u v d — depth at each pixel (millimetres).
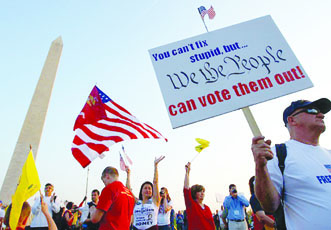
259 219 4035
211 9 3605
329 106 2314
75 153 5141
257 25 3096
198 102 2627
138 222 5441
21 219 3258
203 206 5074
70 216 7488
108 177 4066
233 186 6754
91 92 5922
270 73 2758
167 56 2910
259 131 2439
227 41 3006
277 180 1993
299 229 1822
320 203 1790
